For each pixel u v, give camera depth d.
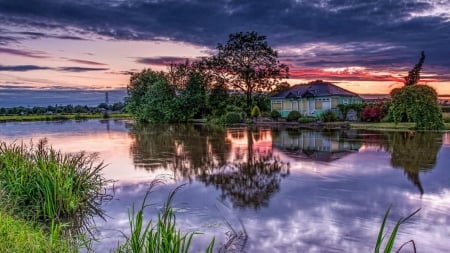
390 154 13.55
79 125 39.22
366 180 9.29
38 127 35.66
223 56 47.12
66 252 4.34
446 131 22.52
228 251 5.03
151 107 43.56
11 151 8.41
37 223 5.97
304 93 39.41
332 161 12.34
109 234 5.69
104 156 14.22
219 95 45.62
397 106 24.89
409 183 8.89
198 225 6.10
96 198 7.78
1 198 5.69
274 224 6.13
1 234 4.21
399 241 5.34
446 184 8.71
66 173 7.15
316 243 5.31
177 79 46.19
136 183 9.28
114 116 67.81
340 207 7.03
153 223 6.20
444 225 5.94
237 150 15.70
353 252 5.01
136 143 19.12
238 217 6.51
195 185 9.05
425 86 24.05
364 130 24.86
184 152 15.23
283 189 8.53
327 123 30.84
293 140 19.56
